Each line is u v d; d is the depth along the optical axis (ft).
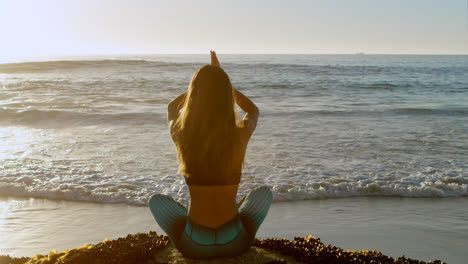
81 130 43.80
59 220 19.08
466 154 32.63
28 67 134.31
